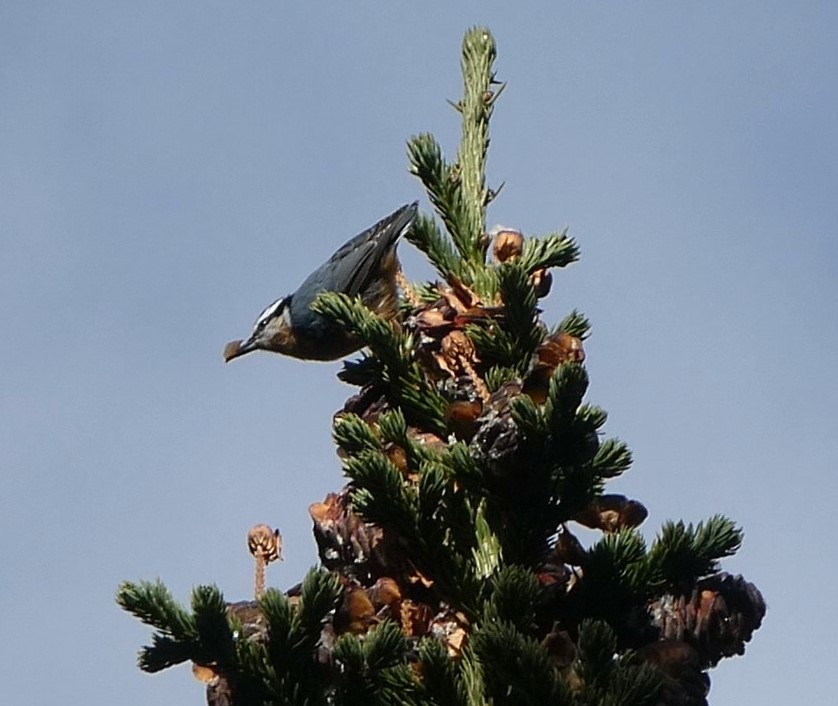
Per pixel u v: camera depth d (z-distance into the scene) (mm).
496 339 7293
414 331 7594
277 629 6160
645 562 6492
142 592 6277
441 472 6582
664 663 6168
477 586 6445
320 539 6891
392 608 6520
